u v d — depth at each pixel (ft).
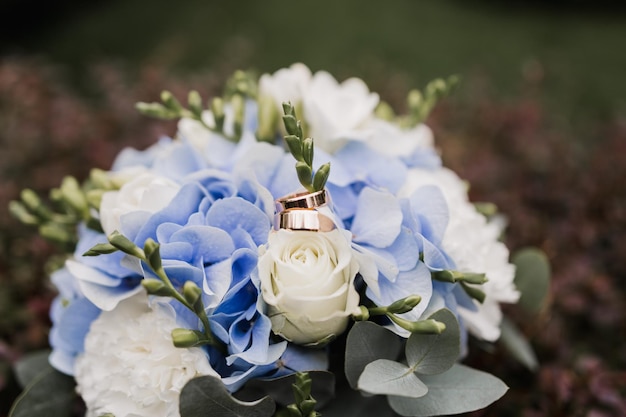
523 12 5.81
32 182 2.23
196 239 1.03
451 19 5.58
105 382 1.08
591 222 2.07
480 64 4.85
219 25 5.42
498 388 1.06
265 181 1.11
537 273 1.41
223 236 1.02
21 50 5.40
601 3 5.90
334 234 1.00
